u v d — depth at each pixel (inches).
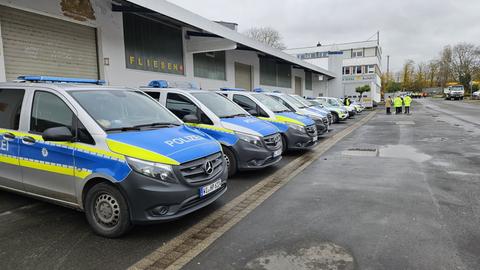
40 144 179.0
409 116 992.2
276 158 294.4
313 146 416.8
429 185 244.2
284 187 248.2
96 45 411.5
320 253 145.1
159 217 157.8
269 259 141.3
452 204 202.8
